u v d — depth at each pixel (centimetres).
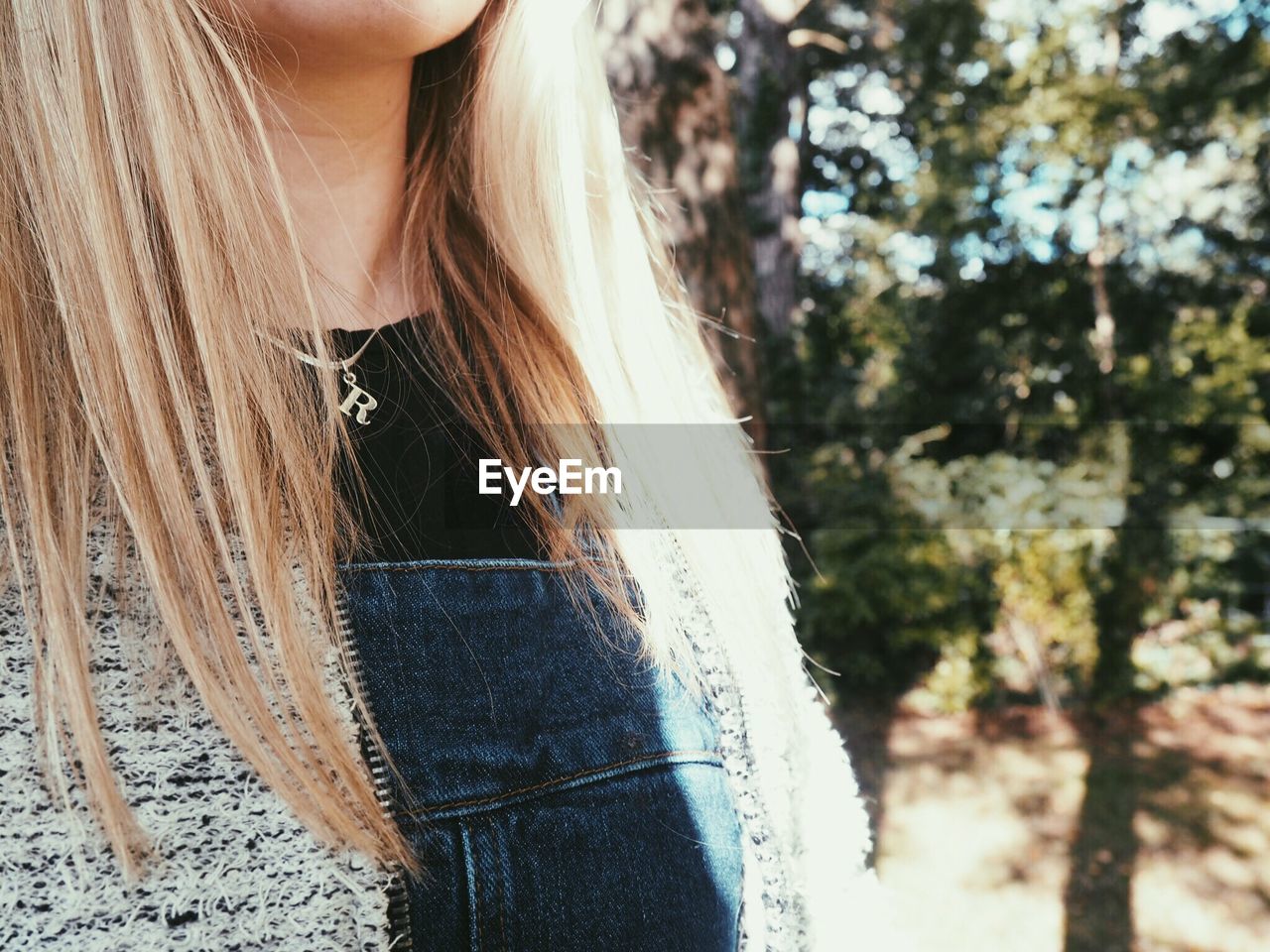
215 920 48
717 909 66
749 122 771
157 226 57
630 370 86
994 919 456
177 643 51
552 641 65
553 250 84
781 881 74
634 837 62
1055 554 714
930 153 978
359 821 52
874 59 1030
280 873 50
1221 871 495
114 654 51
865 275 1023
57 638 49
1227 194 911
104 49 54
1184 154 898
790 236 773
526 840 57
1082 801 567
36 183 53
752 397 293
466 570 63
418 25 60
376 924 51
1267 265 910
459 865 55
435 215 81
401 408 69
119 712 50
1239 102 848
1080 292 920
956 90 957
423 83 84
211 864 49
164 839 48
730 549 84
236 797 50
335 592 58
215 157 57
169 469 53
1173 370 880
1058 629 712
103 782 47
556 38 85
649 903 61
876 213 1058
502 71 84
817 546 726
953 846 521
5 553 50
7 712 48
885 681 720
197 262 55
